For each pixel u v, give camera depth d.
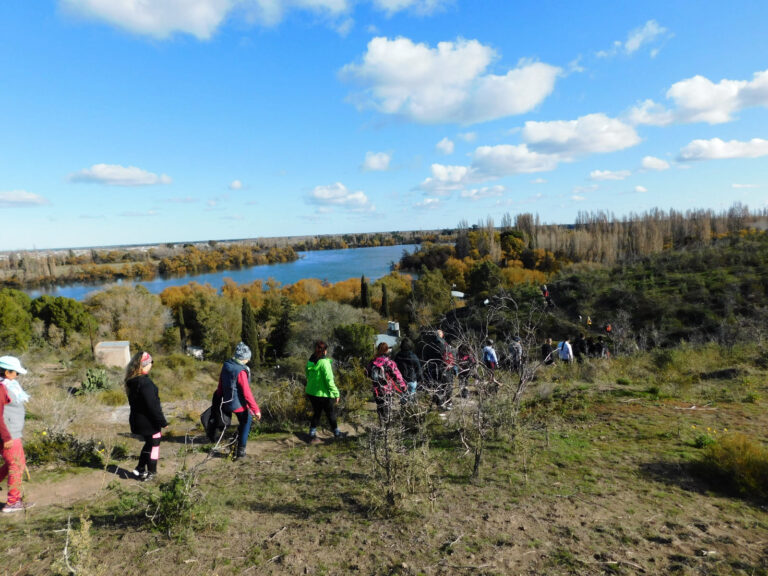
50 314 38.28
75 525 3.42
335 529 3.37
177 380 23.41
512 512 3.59
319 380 6.29
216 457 5.58
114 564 2.82
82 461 5.09
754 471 4.00
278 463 5.30
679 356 11.52
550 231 92.00
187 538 3.14
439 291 56.97
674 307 27.64
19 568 2.75
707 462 4.38
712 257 35.97
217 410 5.44
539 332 25.84
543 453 5.11
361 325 31.91
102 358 25.91
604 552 2.95
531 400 7.82
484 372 4.73
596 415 6.72
